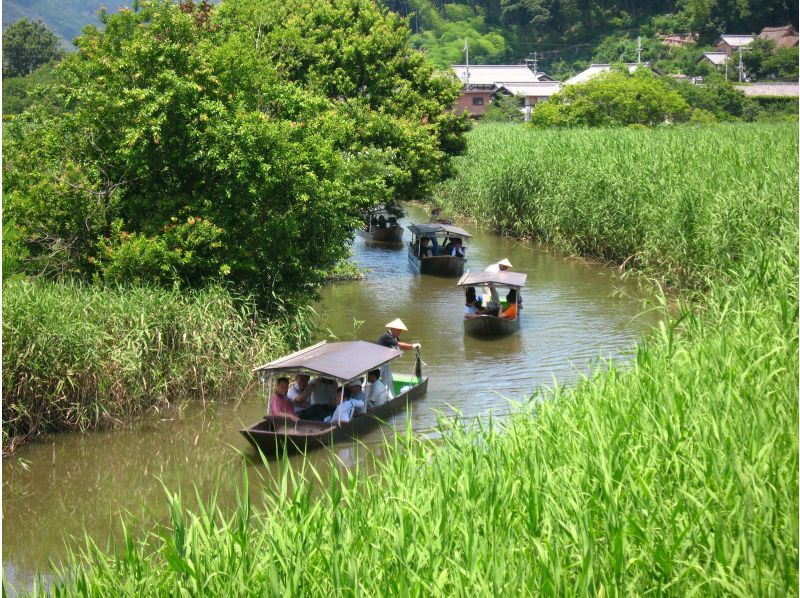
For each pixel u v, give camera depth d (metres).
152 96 17.16
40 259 17.27
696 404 9.61
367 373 14.56
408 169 27.41
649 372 11.09
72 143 18.14
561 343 19.19
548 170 33.50
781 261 15.37
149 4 18.25
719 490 7.59
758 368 10.45
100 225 17.69
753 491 7.45
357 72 28.36
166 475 12.73
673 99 55.03
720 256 20.47
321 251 19.09
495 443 9.58
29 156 18.05
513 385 16.34
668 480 8.23
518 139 42.66
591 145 34.81
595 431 9.02
